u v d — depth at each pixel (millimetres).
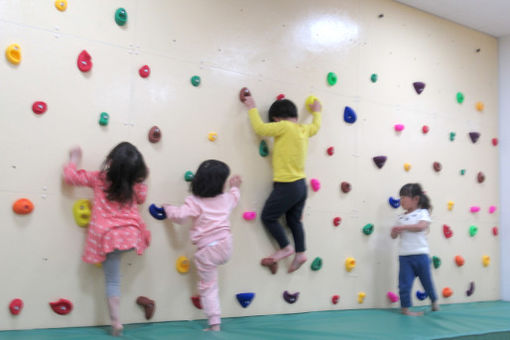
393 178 3004
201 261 2092
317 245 2656
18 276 1894
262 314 2439
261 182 2488
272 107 2469
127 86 2160
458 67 3434
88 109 2068
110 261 1924
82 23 2074
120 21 2141
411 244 2766
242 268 2395
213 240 2094
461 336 2139
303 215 2619
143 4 2221
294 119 2479
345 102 2838
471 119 3479
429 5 3184
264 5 2574
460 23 3459
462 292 3264
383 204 2941
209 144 2350
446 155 3295
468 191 3393
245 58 2492
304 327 2162
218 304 2092
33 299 1914
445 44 3373
